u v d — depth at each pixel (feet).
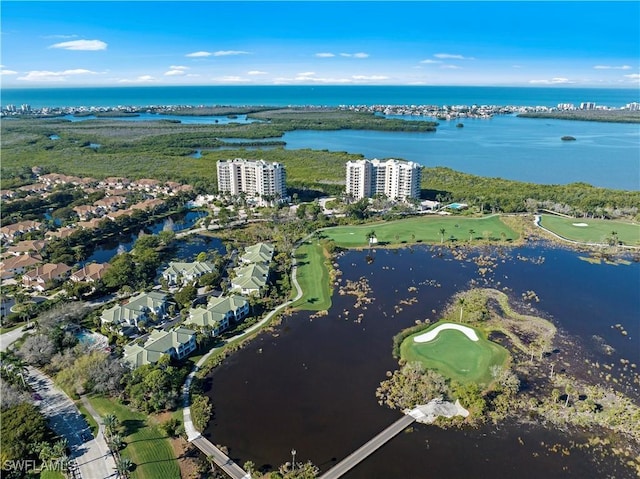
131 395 347.15
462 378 377.30
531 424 328.29
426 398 350.43
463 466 293.43
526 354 413.80
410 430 323.57
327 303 520.01
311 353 421.59
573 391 358.84
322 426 328.08
